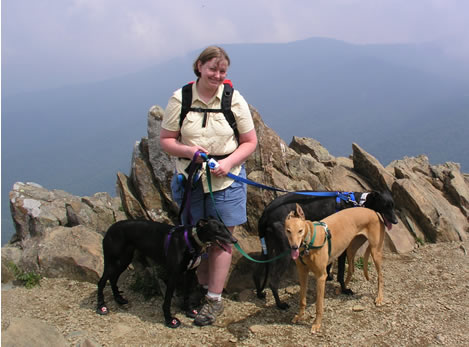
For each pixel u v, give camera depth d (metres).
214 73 2.83
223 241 3.02
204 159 2.93
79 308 3.34
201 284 3.38
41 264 3.73
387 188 4.78
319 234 3.10
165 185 4.04
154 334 3.07
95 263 3.68
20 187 4.46
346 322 3.21
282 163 4.42
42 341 2.75
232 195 3.08
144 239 3.29
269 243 3.51
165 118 3.01
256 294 3.58
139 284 3.60
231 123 2.97
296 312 3.36
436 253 4.23
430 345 2.97
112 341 2.97
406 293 3.57
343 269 3.59
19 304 3.36
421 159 6.52
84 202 4.34
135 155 4.20
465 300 3.44
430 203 4.53
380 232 3.49
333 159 5.96
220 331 3.13
